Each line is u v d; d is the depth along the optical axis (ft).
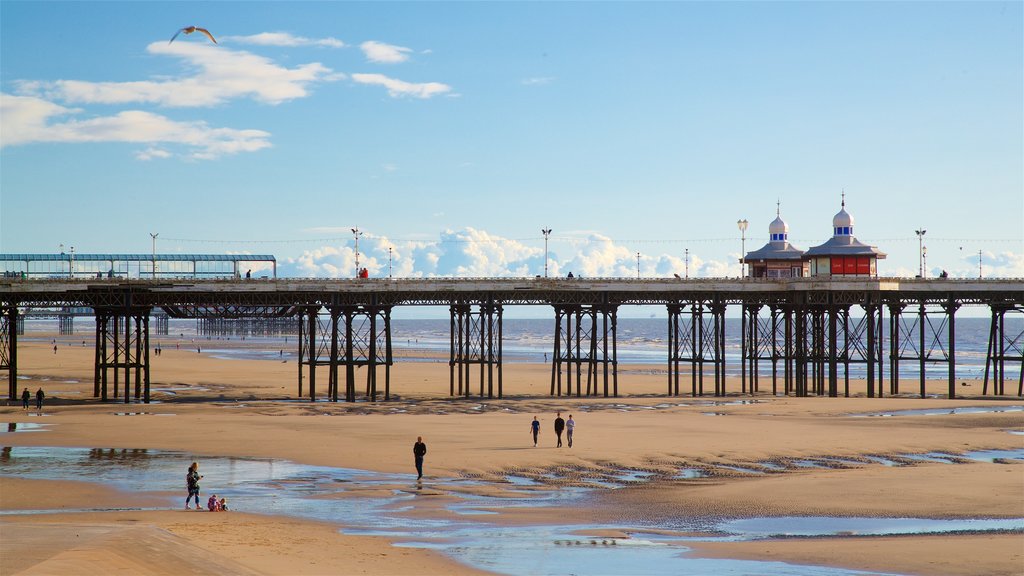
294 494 142.31
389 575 94.22
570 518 127.54
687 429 217.36
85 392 339.36
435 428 216.74
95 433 207.31
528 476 159.43
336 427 218.18
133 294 298.35
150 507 131.03
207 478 155.12
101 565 81.61
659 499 140.67
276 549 102.32
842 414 266.98
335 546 106.63
